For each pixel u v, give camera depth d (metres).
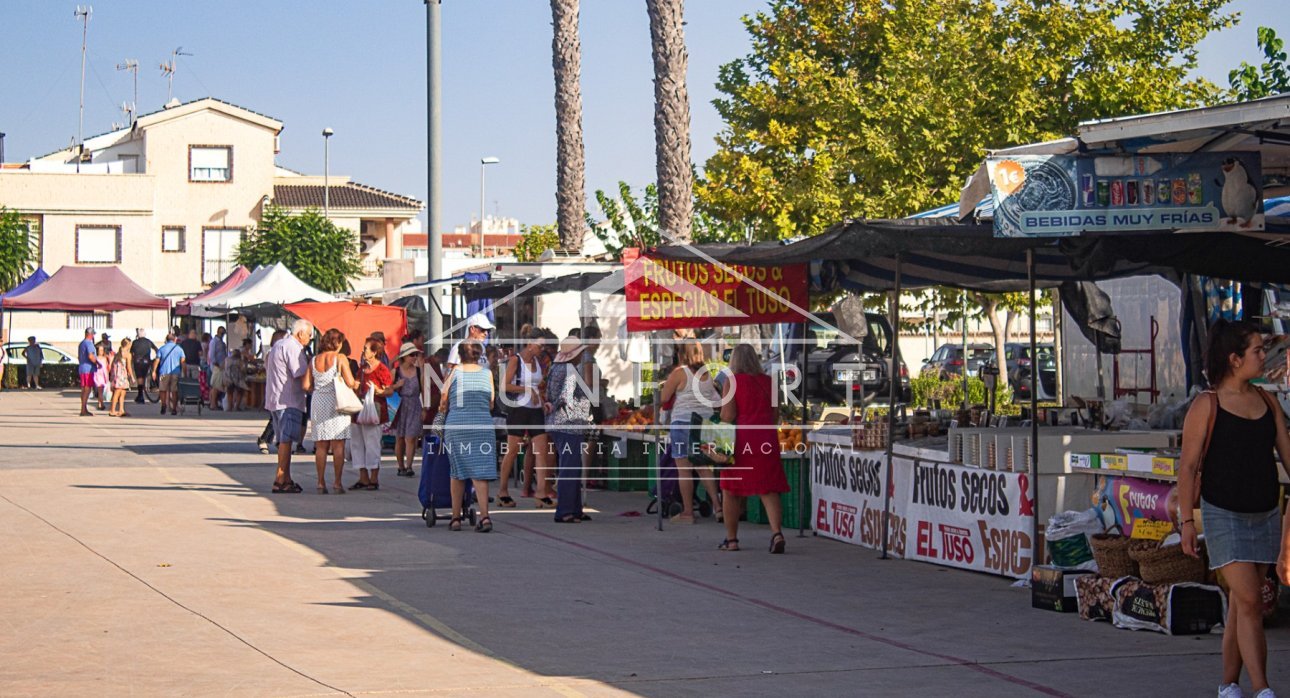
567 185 24.17
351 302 23.27
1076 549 9.36
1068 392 17.33
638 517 14.69
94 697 6.52
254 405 35.88
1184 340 14.59
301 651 7.70
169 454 21.22
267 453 21.55
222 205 59.41
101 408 34.44
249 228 59.25
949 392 21.59
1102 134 8.09
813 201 25.38
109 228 57.72
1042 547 10.05
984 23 26.67
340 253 57.31
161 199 58.78
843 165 26.12
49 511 13.88
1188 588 8.45
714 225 28.36
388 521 13.84
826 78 27.02
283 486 16.23
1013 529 10.35
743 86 28.33
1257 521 6.48
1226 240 10.02
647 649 7.98
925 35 27.59
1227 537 6.46
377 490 16.75
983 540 10.73
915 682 7.19
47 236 57.03
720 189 26.12
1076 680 7.24
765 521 14.10
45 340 56.28
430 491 13.40
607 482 17.67
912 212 25.59
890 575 10.82
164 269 58.81
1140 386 15.94
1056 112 26.69
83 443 23.20
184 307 37.38
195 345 33.78
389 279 35.59
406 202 62.41
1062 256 11.18
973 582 10.47
